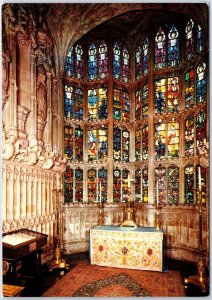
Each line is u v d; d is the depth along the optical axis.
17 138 7.55
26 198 8.10
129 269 8.19
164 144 10.74
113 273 7.81
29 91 8.67
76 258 9.60
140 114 11.80
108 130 11.58
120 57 12.41
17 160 7.46
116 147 11.75
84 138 11.88
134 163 11.81
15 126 7.54
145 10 11.10
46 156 9.03
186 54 10.62
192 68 10.19
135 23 12.17
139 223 11.08
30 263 7.23
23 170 7.95
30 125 8.61
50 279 7.31
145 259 8.10
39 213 8.88
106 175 11.45
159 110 11.04
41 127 9.41
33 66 8.89
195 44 10.10
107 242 8.48
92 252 8.63
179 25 10.92
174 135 10.62
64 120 11.26
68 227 10.67
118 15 11.04
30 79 8.75
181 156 10.28
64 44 11.12
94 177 11.59
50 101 10.10
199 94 9.78
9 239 6.12
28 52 8.72
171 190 10.38
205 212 8.73
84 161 11.71
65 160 10.42
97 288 6.68
